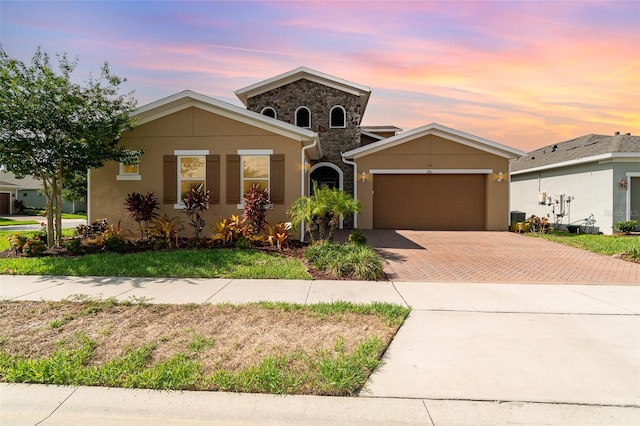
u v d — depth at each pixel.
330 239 10.19
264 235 10.77
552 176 19.28
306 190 13.56
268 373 3.36
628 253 9.83
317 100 18.25
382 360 3.78
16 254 9.44
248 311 5.25
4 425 2.78
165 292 6.30
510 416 2.86
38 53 8.95
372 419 2.83
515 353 3.95
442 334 4.48
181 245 10.38
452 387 3.26
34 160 9.34
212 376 3.32
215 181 11.94
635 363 3.72
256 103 18.44
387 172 16.27
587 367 3.63
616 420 2.81
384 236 14.02
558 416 2.86
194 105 11.91
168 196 11.99
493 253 10.48
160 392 3.18
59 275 7.46
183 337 4.30
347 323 4.81
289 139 11.80
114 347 4.01
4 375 3.43
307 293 6.33
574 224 17.52
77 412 2.92
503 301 5.88
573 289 6.66
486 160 15.98
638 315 5.21
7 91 8.57
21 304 5.54
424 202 16.52
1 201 35.38
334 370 3.43
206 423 2.79
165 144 12.02
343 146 18.17
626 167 15.30
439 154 16.09
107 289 6.46
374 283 7.07
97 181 12.12
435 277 7.61
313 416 2.86
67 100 8.90
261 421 2.81
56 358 3.67
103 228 11.34
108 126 9.68
